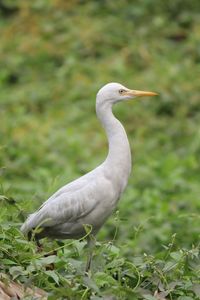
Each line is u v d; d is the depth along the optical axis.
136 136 17.03
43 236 9.31
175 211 13.59
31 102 18.52
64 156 16.11
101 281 8.38
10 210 9.60
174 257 8.84
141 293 8.27
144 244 11.96
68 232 9.22
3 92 19.09
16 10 21.53
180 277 8.76
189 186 14.76
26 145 16.38
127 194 14.38
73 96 18.45
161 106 17.77
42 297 8.06
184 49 19.50
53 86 18.94
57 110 18.16
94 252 9.02
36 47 20.20
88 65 19.27
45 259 8.50
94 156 16.20
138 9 20.64
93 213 9.07
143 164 16.00
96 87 18.50
